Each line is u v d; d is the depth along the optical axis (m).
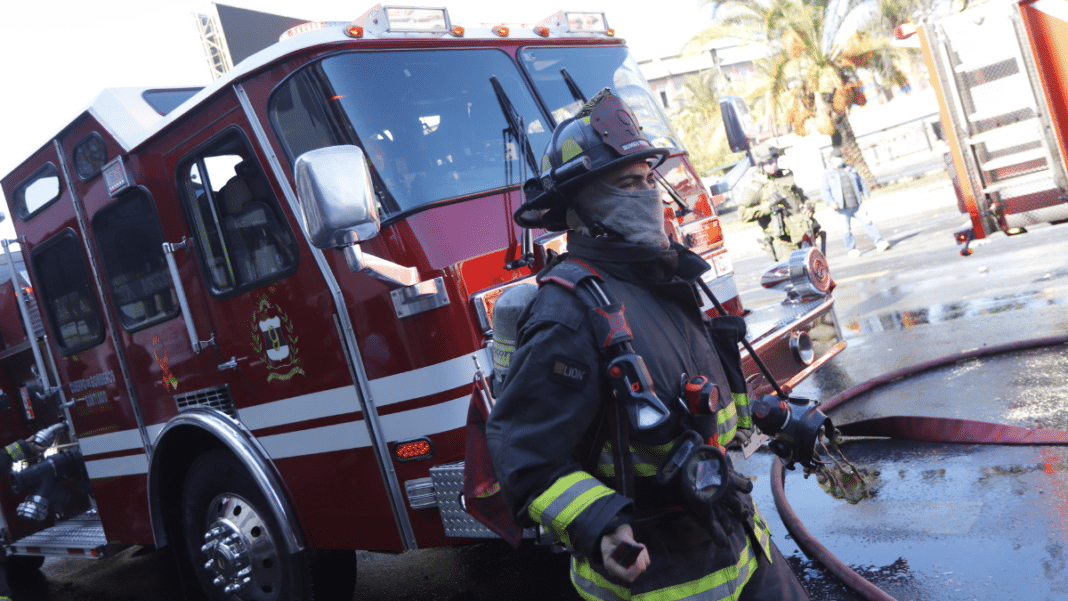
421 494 2.98
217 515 3.83
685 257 1.79
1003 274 8.16
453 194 3.10
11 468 5.35
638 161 1.66
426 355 2.90
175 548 4.07
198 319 3.71
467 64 3.48
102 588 5.57
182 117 3.52
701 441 1.54
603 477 1.65
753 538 1.73
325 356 3.18
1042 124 6.44
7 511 5.46
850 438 4.65
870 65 24.31
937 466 3.95
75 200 4.27
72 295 4.52
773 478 3.88
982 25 6.60
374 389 3.06
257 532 3.64
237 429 3.58
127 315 4.16
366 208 2.46
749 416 1.89
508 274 3.07
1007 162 6.75
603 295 1.57
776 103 25.22
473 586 4.05
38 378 5.26
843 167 12.75
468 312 2.92
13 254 5.46
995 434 4.02
